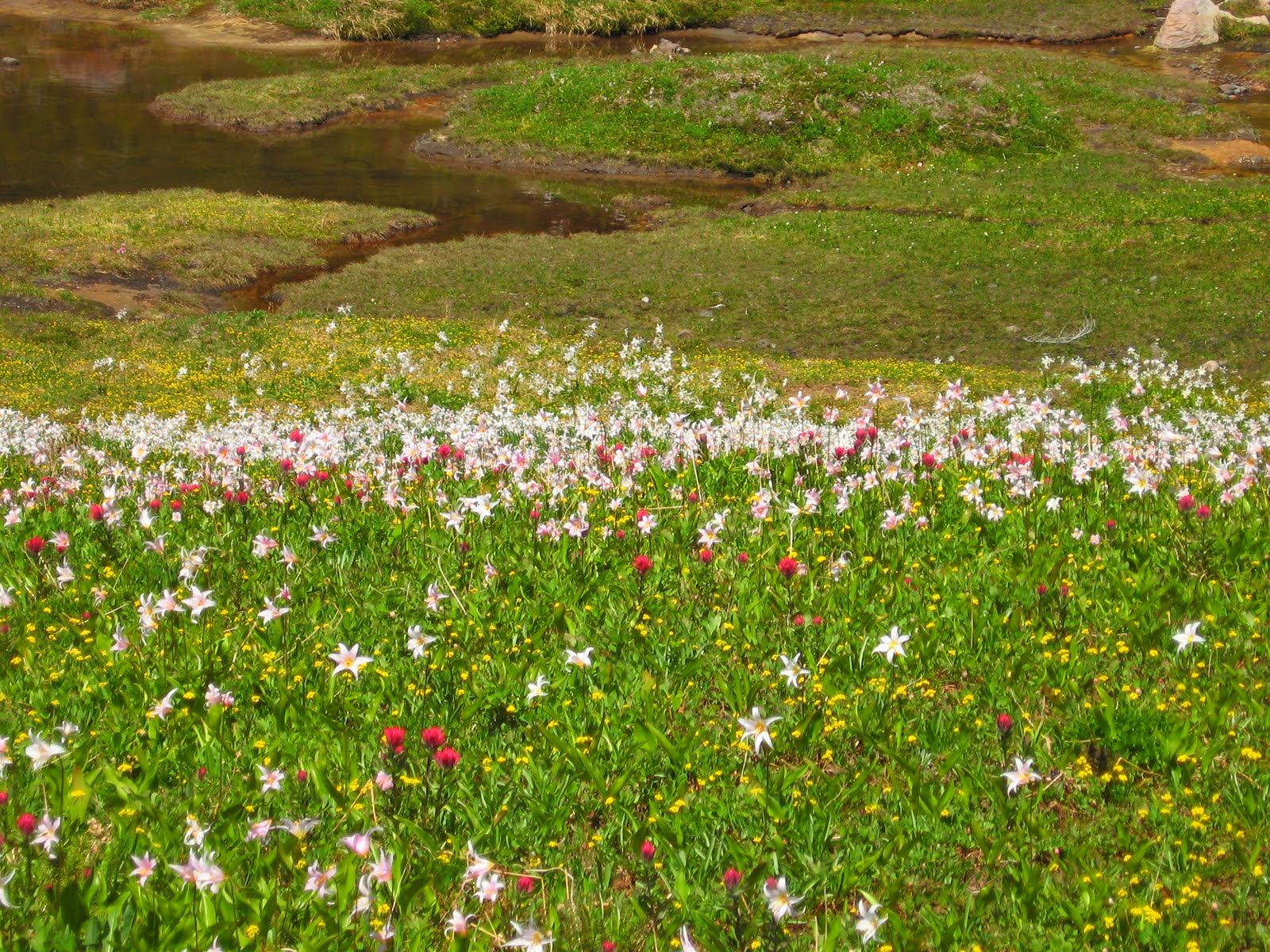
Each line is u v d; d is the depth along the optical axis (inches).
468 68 2161.7
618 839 220.7
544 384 791.1
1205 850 211.5
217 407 772.0
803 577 310.2
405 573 330.3
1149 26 2501.2
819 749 246.4
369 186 1576.0
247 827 214.2
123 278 1184.2
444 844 211.3
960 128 1704.0
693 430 428.5
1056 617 290.7
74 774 218.2
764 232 1316.4
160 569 326.3
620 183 1627.7
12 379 844.6
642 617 297.9
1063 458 389.4
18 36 2423.7
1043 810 227.9
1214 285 1090.1
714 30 2596.0
